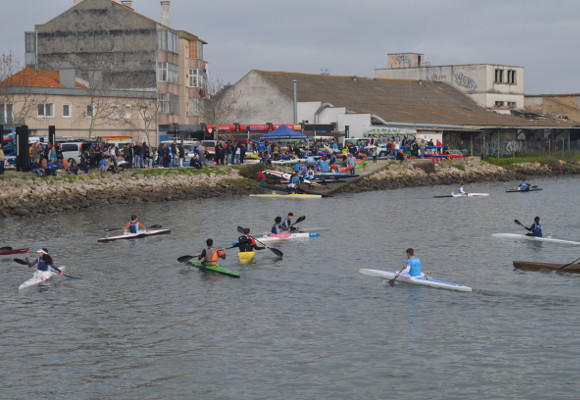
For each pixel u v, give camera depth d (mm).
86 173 64125
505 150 113188
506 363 23047
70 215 54750
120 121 88875
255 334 25875
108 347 24750
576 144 125250
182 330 26359
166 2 104125
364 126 98375
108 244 42281
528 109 135125
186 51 102312
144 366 23125
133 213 55969
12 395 21109
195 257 36094
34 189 57938
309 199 67312
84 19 94688
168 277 33906
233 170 74188
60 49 95500
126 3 102062
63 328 26656
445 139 106562
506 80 132750
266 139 81688
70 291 31578
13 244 42312
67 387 21641
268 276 33969
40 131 82125
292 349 24438
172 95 96750
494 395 20875
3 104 79125
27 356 23969
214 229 48031
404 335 25641
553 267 34656
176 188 67500
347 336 25594
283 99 103188
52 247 41375
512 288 31484
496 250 40531
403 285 32156
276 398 20828
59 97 83312
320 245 42062
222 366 23078
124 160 68688
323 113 100938
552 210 59562
